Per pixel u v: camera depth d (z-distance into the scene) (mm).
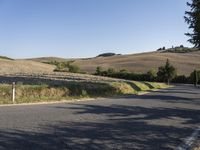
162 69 88625
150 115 16797
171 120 15383
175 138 11250
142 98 28281
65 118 14164
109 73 107688
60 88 27172
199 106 23250
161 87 60906
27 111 15773
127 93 35625
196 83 87375
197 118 16516
